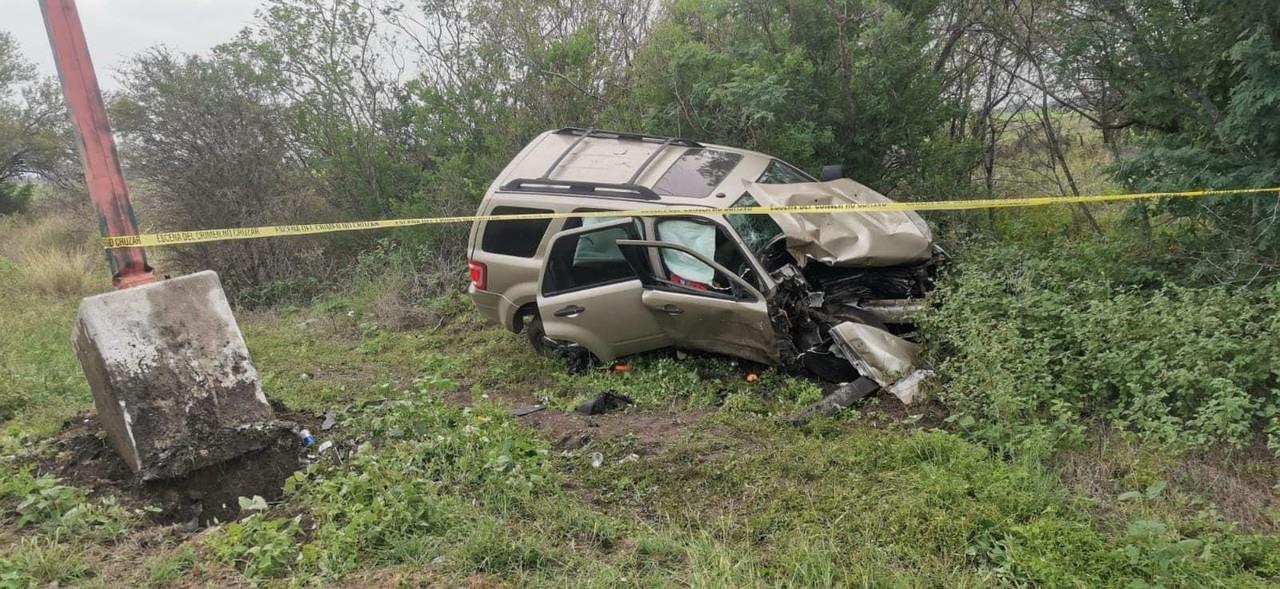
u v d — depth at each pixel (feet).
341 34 39.55
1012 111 29.94
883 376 18.57
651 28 35.32
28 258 42.70
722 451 16.62
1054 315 18.60
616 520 13.87
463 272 33.94
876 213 20.77
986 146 30.55
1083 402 16.80
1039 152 30.01
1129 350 16.70
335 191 40.16
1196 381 15.40
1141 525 12.34
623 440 17.43
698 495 14.89
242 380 16.12
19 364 24.04
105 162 15.76
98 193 15.70
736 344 20.59
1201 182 20.56
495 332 28.25
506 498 14.40
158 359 15.31
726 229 20.10
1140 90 22.54
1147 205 22.41
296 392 21.84
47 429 17.65
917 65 27.53
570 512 13.99
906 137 28.89
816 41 28.58
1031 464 14.73
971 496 13.87
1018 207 28.53
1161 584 11.23
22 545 12.67
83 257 42.80
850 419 17.67
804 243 19.25
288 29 39.09
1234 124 19.58
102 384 15.10
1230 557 11.87
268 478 15.49
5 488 14.21
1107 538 12.62
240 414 15.88
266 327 32.12
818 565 12.09
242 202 37.52
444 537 13.12
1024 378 16.79
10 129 73.41
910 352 19.16
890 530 13.01
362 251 38.50
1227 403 14.32
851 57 27.76
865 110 28.27
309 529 13.61
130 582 12.03
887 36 26.91
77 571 12.21
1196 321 16.56
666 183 21.84
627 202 21.30
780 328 19.79
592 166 23.50
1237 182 19.80
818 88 28.40
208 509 14.78
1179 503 13.43
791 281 19.94
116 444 15.57
